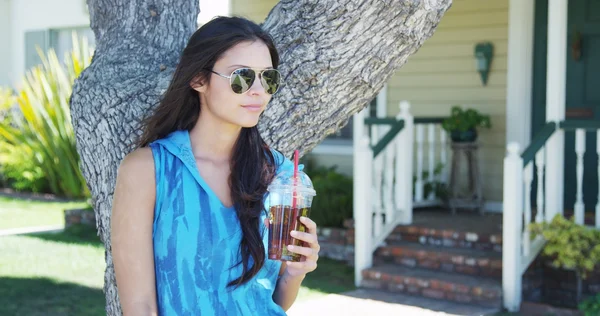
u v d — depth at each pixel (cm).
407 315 574
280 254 202
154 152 196
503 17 805
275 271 212
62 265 749
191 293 192
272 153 221
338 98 247
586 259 592
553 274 660
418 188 806
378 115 903
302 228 204
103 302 613
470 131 793
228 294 196
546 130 643
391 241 734
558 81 650
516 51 788
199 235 193
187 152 198
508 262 594
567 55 765
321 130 252
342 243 782
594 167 759
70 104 261
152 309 190
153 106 241
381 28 238
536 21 787
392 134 722
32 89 1263
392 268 679
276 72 201
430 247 702
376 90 250
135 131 239
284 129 246
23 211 1110
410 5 235
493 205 822
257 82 198
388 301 617
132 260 190
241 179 203
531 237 646
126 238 191
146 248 192
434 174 840
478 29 824
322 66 241
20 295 628
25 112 1198
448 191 810
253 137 210
